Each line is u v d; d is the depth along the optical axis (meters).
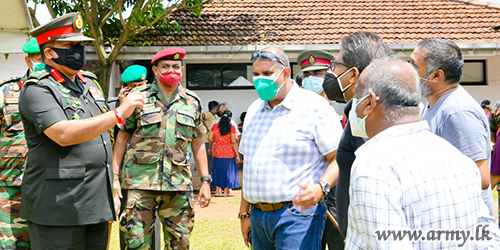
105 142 3.21
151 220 4.09
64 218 2.96
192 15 12.81
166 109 4.14
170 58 4.11
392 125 1.89
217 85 12.58
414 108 1.90
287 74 3.11
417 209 1.70
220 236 6.50
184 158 4.14
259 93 3.08
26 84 2.97
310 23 13.02
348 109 2.65
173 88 4.22
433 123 2.89
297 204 2.71
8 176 4.04
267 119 3.14
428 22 13.29
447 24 13.22
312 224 2.95
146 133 4.06
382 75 1.90
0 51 7.35
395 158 1.76
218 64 12.54
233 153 10.31
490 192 3.02
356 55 2.73
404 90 1.87
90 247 3.24
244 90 12.60
